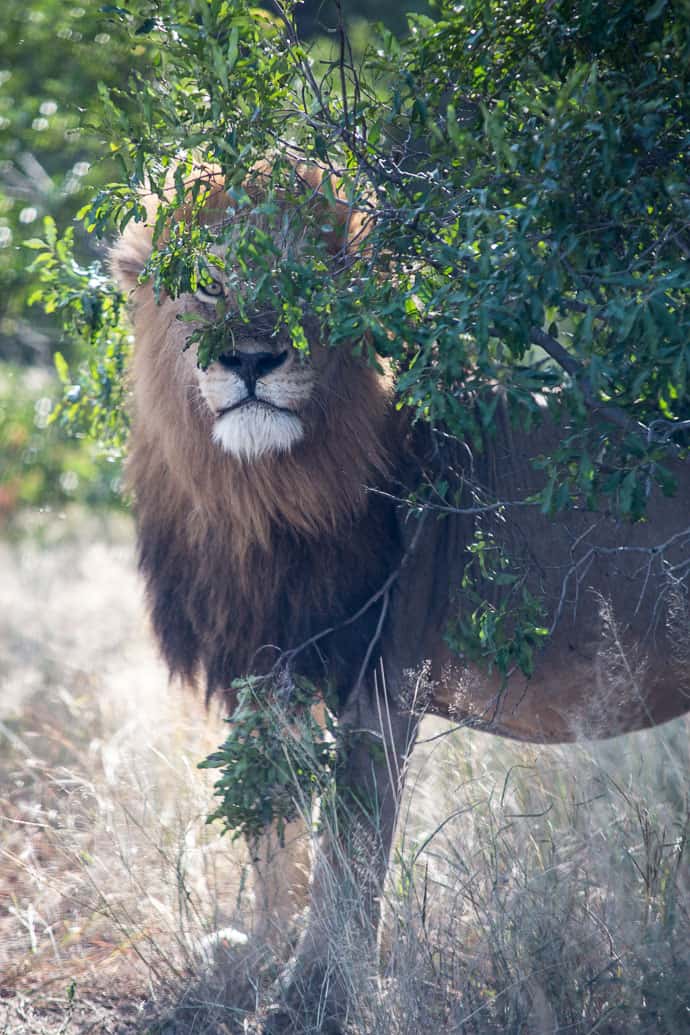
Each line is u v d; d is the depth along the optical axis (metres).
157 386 7.72
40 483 19.33
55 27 16.30
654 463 6.18
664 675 8.27
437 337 6.06
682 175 6.07
